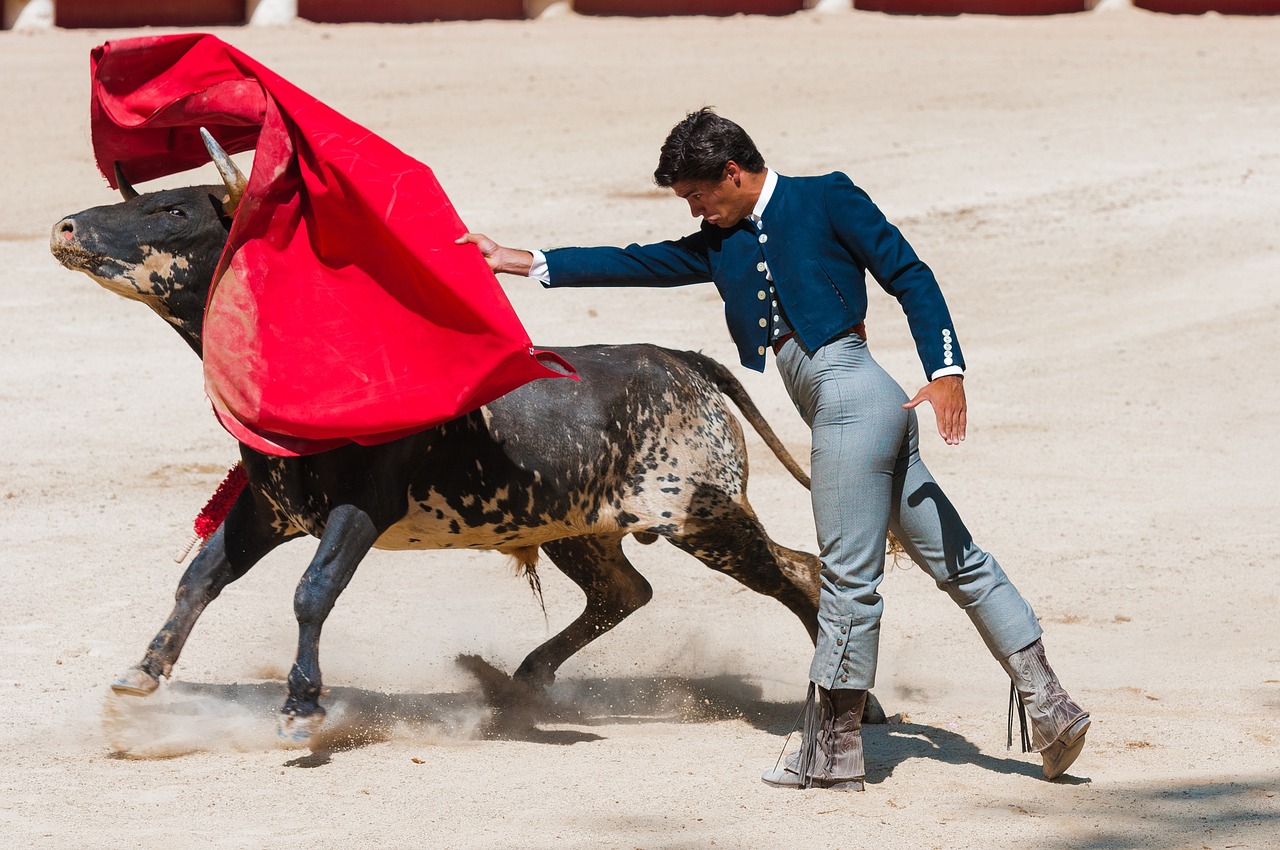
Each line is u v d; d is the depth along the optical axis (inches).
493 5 2191.2
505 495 387.5
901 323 983.0
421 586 549.0
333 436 353.1
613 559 436.1
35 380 832.3
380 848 303.3
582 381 399.5
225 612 502.3
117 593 516.1
